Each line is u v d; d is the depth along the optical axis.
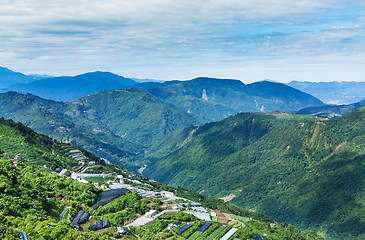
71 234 162.62
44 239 154.50
